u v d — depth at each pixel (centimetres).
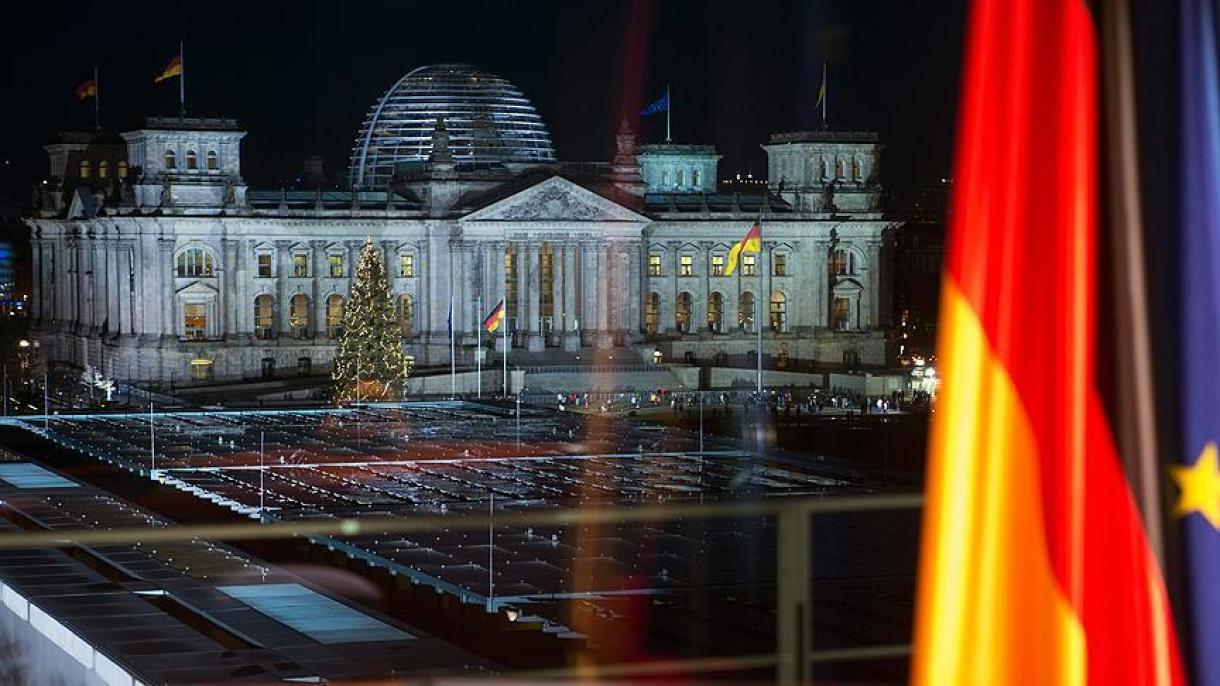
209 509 16188
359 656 8556
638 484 17462
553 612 11031
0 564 10575
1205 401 1446
